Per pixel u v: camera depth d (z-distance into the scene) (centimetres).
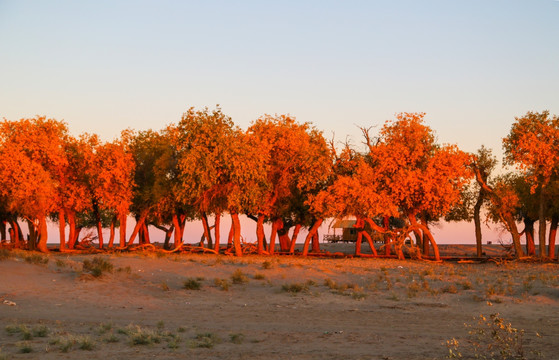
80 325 1672
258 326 1738
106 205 5212
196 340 1472
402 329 1702
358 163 5238
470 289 2675
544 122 4722
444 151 4878
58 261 2930
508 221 5094
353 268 3747
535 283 2859
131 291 2414
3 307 1930
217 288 2641
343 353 1320
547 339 1529
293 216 5881
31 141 4922
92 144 5312
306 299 2397
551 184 4759
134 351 1312
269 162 5181
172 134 5203
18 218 5619
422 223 5631
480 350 1377
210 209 5219
